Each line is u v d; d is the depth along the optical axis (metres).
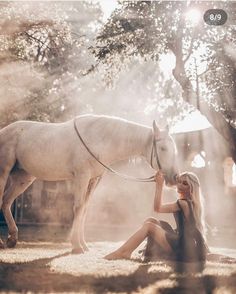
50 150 8.95
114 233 17.95
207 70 13.48
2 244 9.31
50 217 26.23
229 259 7.60
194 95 13.74
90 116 8.91
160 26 13.62
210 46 12.93
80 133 8.70
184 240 7.11
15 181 9.91
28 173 9.87
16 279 5.25
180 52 13.63
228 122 13.69
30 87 21.30
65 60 25.34
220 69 13.12
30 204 26.02
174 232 7.45
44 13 17.73
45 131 9.25
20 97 20.42
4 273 5.63
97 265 6.51
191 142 26.92
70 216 26.42
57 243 11.04
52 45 21.55
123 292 4.73
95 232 18.44
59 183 26.56
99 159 8.52
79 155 8.59
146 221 7.32
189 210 7.16
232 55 12.98
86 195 8.95
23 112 21.36
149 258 7.24
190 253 7.08
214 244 13.56
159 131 8.13
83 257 7.58
